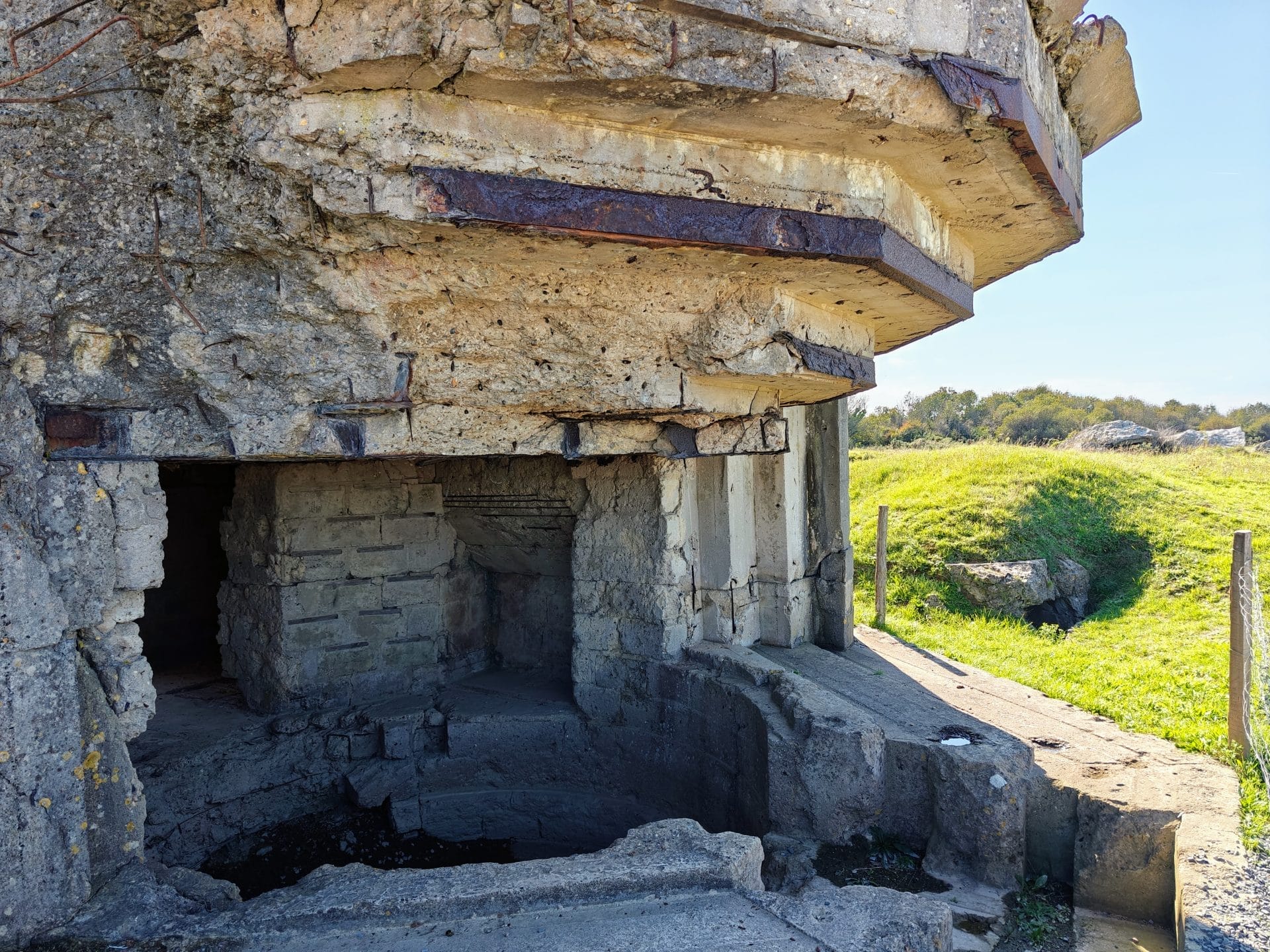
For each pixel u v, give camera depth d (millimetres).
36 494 2883
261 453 3275
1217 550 8672
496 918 2998
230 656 6691
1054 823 4289
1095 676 6148
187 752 5516
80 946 2777
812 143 2986
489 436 3809
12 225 2725
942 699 5586
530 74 2461
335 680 6328
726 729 5305
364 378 3318
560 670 6891
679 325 3578
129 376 3037
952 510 10547
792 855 4398
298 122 2615
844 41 2617
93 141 2754
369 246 2928
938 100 2781
